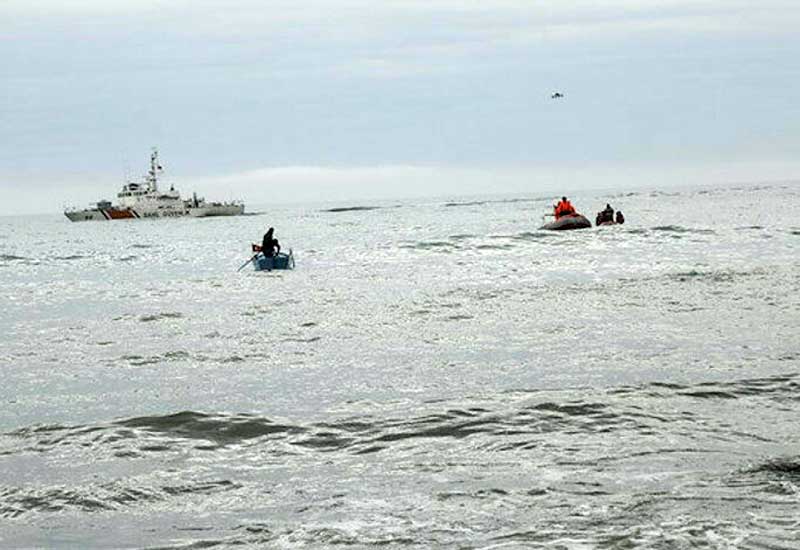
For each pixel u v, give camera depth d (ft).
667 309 165.27
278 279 283.79
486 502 62.69
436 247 412.98
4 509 65.67
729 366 109.70
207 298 231.91
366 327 160.35
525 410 87.20
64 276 339.98
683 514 57.77
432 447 77.46
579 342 132.98
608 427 80.69
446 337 144.05
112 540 59.00
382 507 62.95
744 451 72.59
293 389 107.55
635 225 509.35
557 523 57.52
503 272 273.33
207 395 106.32
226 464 75.36
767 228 452.35
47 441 83.56
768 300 171.94
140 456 78.38
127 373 123.65
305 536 57.82
